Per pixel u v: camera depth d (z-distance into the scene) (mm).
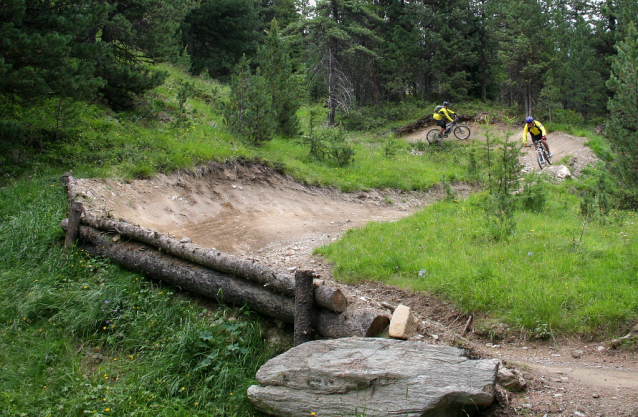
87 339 5316
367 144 22984
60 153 10156
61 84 9656
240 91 15008
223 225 10047
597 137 24297
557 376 4301
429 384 3529
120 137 11570
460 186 16422
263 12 39781
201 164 11953
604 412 3598
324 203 12961
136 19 15016
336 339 4215
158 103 15500
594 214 9695
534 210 10961
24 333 5250
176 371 4703
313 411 3717
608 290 5633
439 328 4887
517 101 34812
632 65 11656
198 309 5609
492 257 6949
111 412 4125
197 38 32750
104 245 6664
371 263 7285
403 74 35750
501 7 34938
